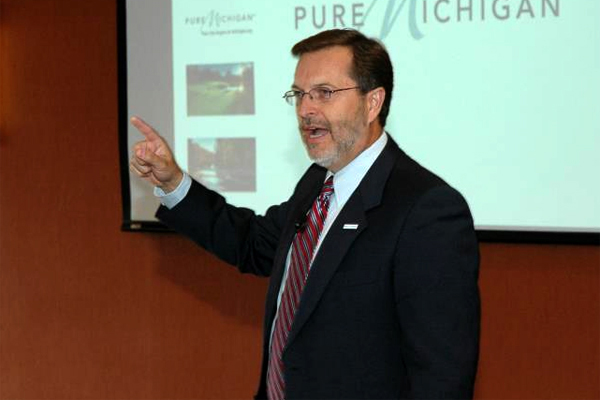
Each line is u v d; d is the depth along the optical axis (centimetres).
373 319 173
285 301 188
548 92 279
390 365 174
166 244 341
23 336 357
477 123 288
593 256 286
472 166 290
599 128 273
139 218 332
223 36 320
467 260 169
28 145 352
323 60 181
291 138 314
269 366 195
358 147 184
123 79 329
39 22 346
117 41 330
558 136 279
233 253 223
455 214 171
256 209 319
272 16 314
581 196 277
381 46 187
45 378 357
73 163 347
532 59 280
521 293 295
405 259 169
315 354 177
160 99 328
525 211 284
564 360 292
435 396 161
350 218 178
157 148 215
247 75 318
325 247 179
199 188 223
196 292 339
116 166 342
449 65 290
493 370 300
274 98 315
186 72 324
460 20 289
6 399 358
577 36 275
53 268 353
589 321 288
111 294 347
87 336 351
